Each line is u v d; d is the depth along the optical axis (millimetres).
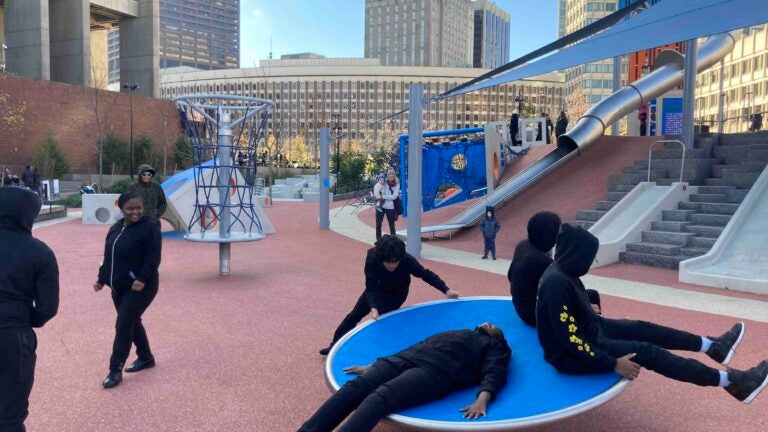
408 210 12531
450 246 14578
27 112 42312
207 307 7895
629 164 15844
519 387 3646
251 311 7676
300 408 4547
